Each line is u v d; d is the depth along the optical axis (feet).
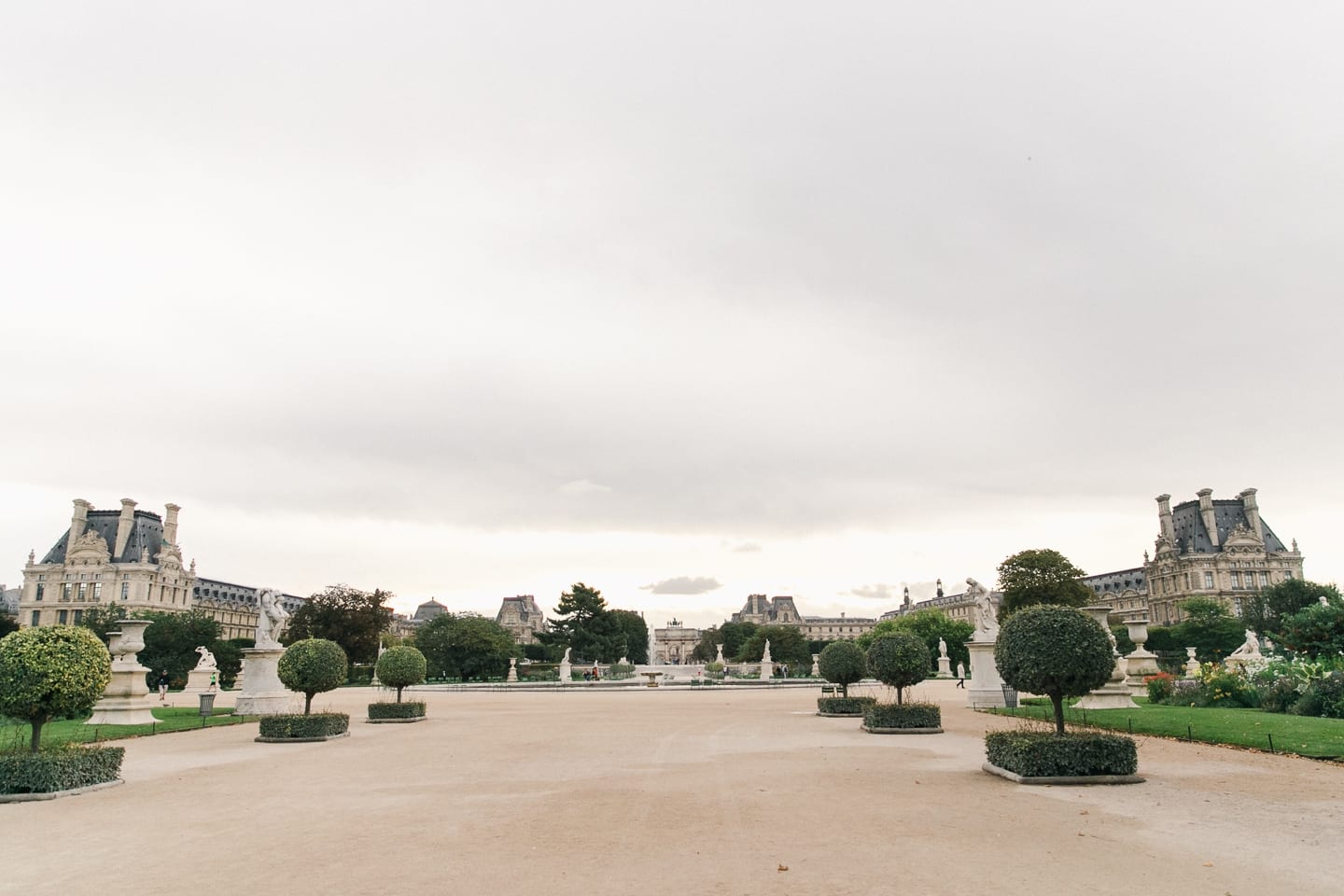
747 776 63.52
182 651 286.25
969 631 381.40
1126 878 35.55
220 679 283.18
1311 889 34.06
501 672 334.85
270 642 136.36
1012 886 34.50
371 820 49.06
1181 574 554.87
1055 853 39.63
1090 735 59.67
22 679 60.80
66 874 38.42
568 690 234.99
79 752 61.77
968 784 58.75
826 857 39.27
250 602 630.74
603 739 91.97
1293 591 342.23
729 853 40.16
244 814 51.75
